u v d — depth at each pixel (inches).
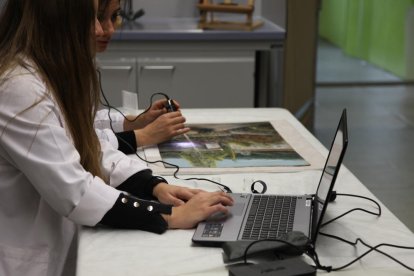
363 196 61.9
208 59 138.6
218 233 51.6
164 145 75.9
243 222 53.7
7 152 52.9
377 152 168.7
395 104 218.7
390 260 48.7
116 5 60.8
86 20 53.1
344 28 266.5
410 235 53.4
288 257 48.1
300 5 156.0
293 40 153.3
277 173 67.2
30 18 52.8
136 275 46.2
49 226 56.1
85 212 52.6
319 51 270.7
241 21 153.8
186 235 53.0
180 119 77.6
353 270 47.1
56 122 52.7
